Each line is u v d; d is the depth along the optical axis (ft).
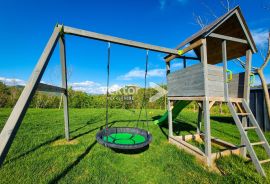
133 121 33.73
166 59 21.89
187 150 16.92
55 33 12.60
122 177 11.41
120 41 15.84
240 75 17.83
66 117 18.43
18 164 12.44
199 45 15.87
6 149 5.99
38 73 8.74
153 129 26.96
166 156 15.31
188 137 22.08
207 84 14.98
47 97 65.31
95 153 15.26
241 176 11.82
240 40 16.46
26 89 7.91
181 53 18.42
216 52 20.70
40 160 13.29
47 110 49.06
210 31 15.08
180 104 23.66
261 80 22.43
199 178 11.60
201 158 14.84
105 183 10.55
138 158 14.83
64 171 11.70
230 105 15.34
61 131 22.59
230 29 17.13
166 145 18.75
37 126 25.16
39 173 11.30
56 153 14.85
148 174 12.04
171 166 13.28
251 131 27.78
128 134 19.79
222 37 15.79
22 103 7.28
